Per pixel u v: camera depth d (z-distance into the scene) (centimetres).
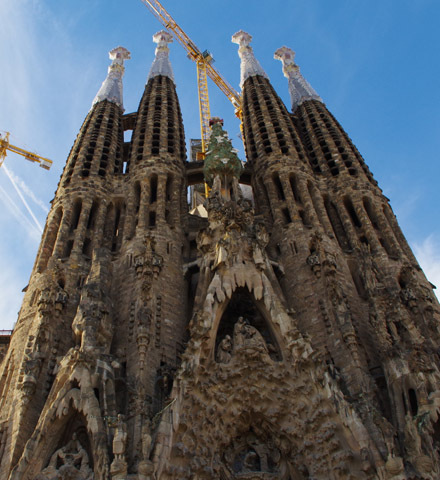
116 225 4575
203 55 9638
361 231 4456
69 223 4256
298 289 3759
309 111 6238
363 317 3575
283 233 4281
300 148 5362
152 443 2420
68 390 2661
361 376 3005
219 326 3359
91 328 3008
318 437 2652
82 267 3844
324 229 4353
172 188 4788
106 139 5353
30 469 2422
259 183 5078
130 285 3641
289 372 2881
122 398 2864
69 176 4750
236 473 2730
